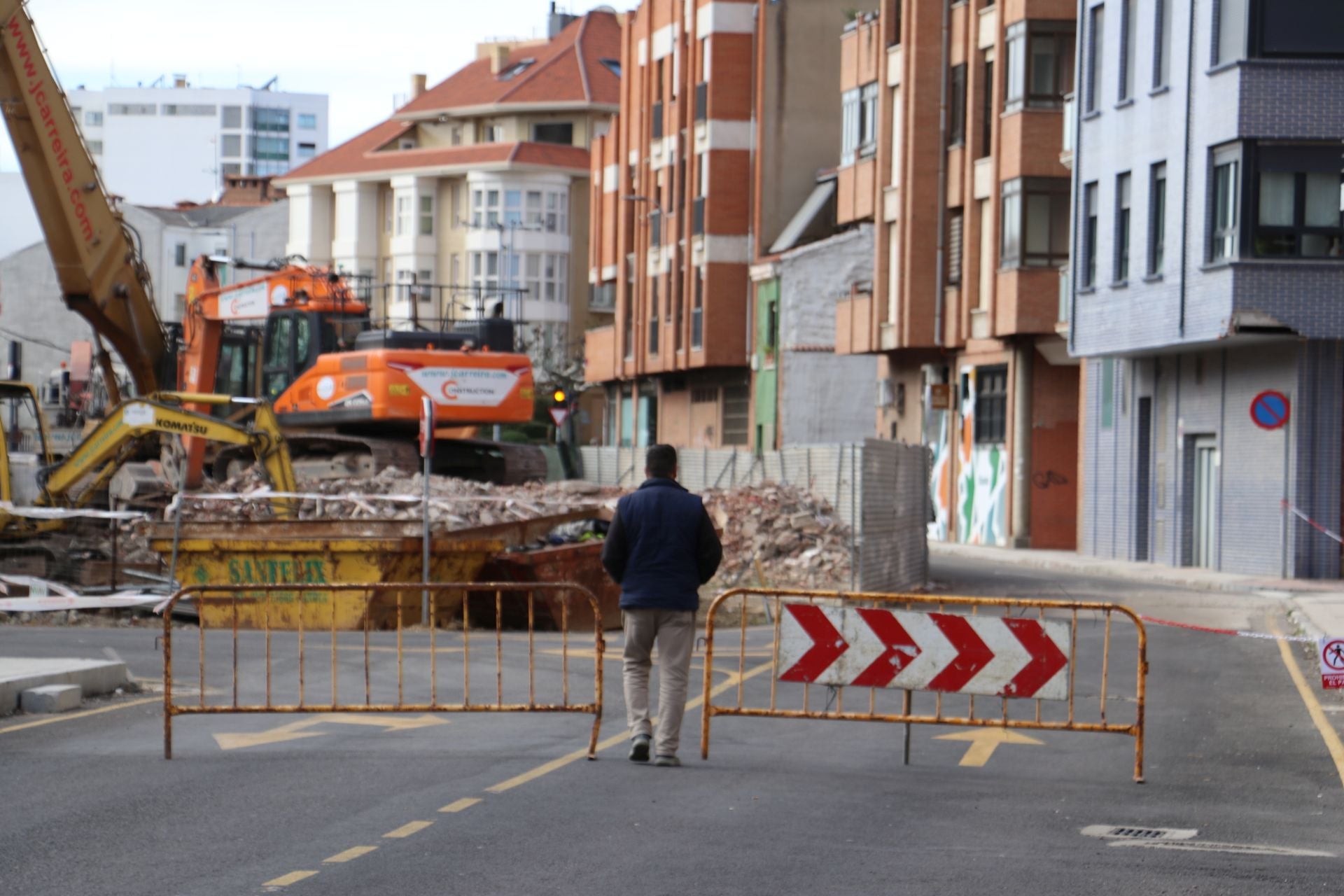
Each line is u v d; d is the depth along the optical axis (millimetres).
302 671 22469
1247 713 26625
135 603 35812
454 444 68812
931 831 16938
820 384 99562
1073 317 67562
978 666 21172
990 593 51031
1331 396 55969
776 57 103812
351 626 38344
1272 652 35219
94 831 16422
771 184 103875
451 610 40281
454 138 175375
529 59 178375
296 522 39812
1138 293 62281
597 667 21266
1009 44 74812
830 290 99750
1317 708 27109
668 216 112188
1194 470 63000
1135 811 18438
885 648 21312
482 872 14695
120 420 45125
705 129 105688
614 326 123812
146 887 14062
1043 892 14227
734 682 29453
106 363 58844
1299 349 56000
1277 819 18109
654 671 30703
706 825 16969
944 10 81562
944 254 81875
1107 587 53688
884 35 86812
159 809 17547
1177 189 59500
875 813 17859
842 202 93062
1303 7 55094
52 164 54438
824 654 21422
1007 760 21906
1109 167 65188
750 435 104438
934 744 23156
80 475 45031
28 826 16656
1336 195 55094
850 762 21469
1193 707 27234
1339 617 41531
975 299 78625
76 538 44156
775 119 103938
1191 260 58188
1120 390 68062
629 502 21109
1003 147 74750
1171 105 60188
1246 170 55281
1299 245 55156
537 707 22109
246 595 39125
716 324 104562
